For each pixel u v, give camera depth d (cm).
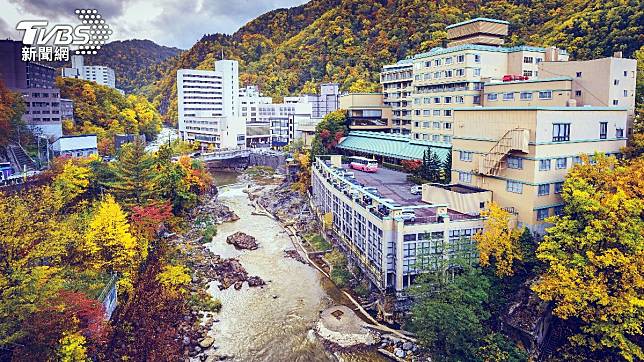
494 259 5406
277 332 5488
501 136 5984
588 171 5150
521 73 8938
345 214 7325
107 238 5128
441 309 4450
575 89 7506
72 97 15650
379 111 12988
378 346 5097
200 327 5516
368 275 6153
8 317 3306
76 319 3666
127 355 4222
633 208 4241
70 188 7138
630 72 7206
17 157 9481
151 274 5584
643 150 5988
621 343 3903
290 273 7212
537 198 5584
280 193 12231
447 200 6297
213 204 11000
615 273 4153
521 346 4688
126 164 7725
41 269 3747
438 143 9606
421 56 10206
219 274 7100
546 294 4288
